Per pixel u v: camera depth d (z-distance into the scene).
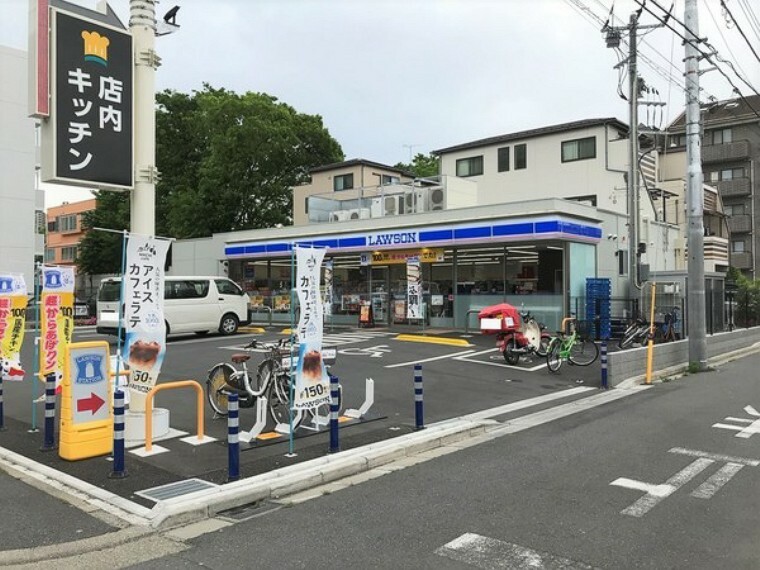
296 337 7.99
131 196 8.02
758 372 14.62
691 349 15.02
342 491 5.94
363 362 14.59
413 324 22.75
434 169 45.69
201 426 7.65
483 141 32.09
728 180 47.31
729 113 46.56
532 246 20.09
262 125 33.84
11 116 30.42
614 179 28.23
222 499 5.42
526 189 30.70
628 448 7.34
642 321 19.11
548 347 13.84
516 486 5.91
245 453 7.06
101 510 5.36
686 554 4.30
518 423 9.02
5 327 8.80
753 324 28.45
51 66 7.18
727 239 37.38
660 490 5.73
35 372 8.57
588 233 19.88
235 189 35.53
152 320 7.47
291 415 7.09
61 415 6.95
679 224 31.42
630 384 12.58
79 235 62.19
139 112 7.99
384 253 23.06
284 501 5.69
